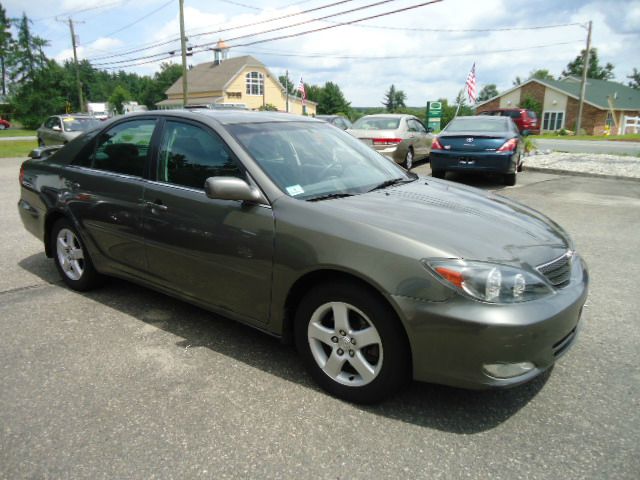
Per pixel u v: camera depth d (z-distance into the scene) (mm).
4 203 8977
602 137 30188
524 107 47031
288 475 2348
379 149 12555
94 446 2543
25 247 6086
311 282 3027
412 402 2924
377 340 2736
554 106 46375
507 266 2598
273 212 3076
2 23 79125
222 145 3445
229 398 2953
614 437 2617
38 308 4227
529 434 2643
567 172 12219
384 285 2621
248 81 58344
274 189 3162
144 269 3885
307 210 2994
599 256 5691
